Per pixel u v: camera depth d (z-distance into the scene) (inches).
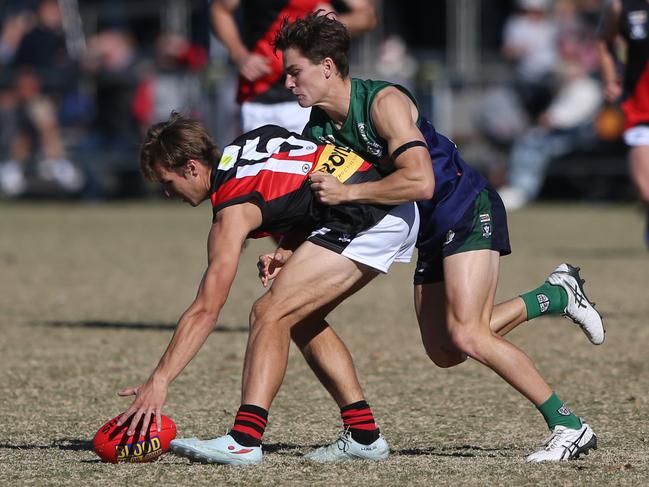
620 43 1249.4
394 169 667.4
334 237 651.5
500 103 2628.0
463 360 713.0
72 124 2849.4
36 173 2898.6
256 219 643.5
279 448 700.7
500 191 2677.2
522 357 661.9
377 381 916.0
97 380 920.9
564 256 1793.8
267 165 652.7
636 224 2330.2
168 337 1121.4
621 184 2711.6
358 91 665.6
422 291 701.9
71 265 1734.7
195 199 671.1
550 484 603.2
